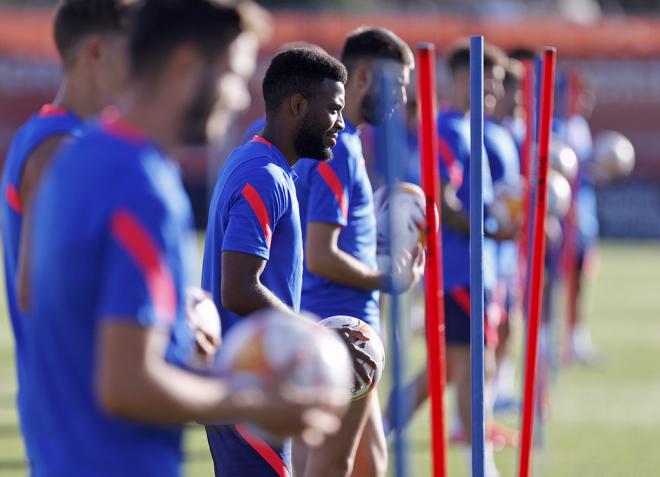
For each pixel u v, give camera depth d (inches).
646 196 3368.6
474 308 608.1
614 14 5821.9
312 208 712.4
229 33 374.0
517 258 1190.9
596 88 3292.3
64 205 369.4
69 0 519.5
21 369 465.1
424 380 993.5
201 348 495.8
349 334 678.5
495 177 1114.1
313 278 737.6
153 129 374.9
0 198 534.6
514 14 4982.8
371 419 745.0
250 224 609.3
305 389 386.9
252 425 391.2
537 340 691.4
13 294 488.1
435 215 608.7
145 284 358.9
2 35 3262.8
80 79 526.0
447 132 992.2
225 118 386.0
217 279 633.0
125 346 356.5
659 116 3292.3
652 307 2185.0
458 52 1040.8
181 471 397.1
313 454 708.7
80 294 368.2
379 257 766.5
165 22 370.0
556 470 1031.0
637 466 1050.7
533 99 852.0
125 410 356.5
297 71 629.9
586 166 1649.9
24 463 1017.5
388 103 570.9
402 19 3356.3
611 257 3053.6
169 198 366.3
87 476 376.2
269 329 400.2
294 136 637.3
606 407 1328.7
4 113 3262.8
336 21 3240.7
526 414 695.7
